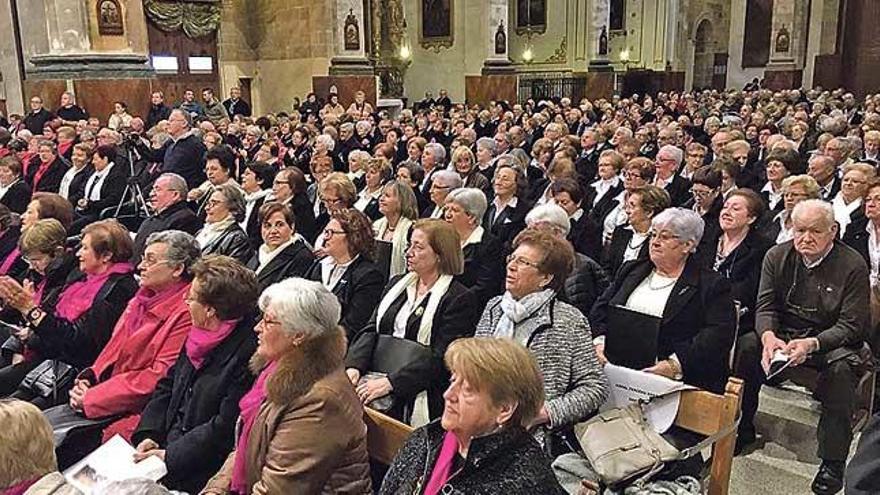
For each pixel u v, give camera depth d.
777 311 3.33
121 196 6.75
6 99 12.90
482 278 4.02
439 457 1.90
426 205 6.12
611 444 2.36
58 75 11.20
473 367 1.74
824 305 3.16
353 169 6.89
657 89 22.50
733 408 2.35
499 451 1.74
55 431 2.81
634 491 2.28
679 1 23.20
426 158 7.02
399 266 4.23
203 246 4.33
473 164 6.53
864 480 1.48
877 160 6.80
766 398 3.65
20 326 3.67
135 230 6.43
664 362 2.94
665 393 2.49
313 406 2.15
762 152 7.35
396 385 2.76
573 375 2.50
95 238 3.52
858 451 1.54
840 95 15.98
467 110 13.99
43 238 3.87
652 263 3.19
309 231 5.25
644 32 22.97
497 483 1.72
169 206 4.87
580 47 21.72
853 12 19.97
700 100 16.30
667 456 2.33
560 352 2.50
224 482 2.40
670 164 5.89
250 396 2.53
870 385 3.36
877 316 3.35
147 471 2.53
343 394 2.21
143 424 2.82
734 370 3.35
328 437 2.14
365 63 15.92
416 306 3.00
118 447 2.66
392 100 17.39
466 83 18.84
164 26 15.54
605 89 20.64
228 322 2.74
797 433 3.46
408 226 4.31
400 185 4.38
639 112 13.39
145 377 2.97
